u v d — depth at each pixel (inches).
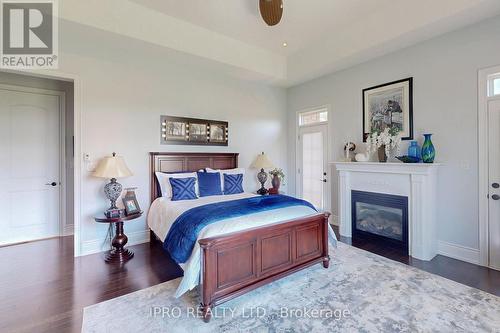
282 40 166.2
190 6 128.6
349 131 171.9
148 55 149.4
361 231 154.6
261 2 100.5
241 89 195.9
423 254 122.9
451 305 84.6
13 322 77.5
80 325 76.2
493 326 74.0
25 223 153.7
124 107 144.3
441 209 129.0
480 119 115.3
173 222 108.7
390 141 144.0
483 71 113.7
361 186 153.0
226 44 160.7
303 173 209.8
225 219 95.3
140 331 73.7
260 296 92.0
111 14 120.6
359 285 98.8
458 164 122.6
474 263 118.0
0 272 111.5
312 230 111.4
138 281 103.8
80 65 130.6
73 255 131.5
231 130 190.7
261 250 93.4
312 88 198.2
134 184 148.3
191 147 170.9
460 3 104.7
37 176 157.1
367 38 139.4
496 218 112.1
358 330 73.2
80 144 131.5
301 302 88.0
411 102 138.9
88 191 133.8
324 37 162.4
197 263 82.7
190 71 169.6
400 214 137.3
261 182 194.7
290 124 219.9
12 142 149.6
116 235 128.8
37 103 157.0
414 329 73.2
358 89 165.6
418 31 122.1
